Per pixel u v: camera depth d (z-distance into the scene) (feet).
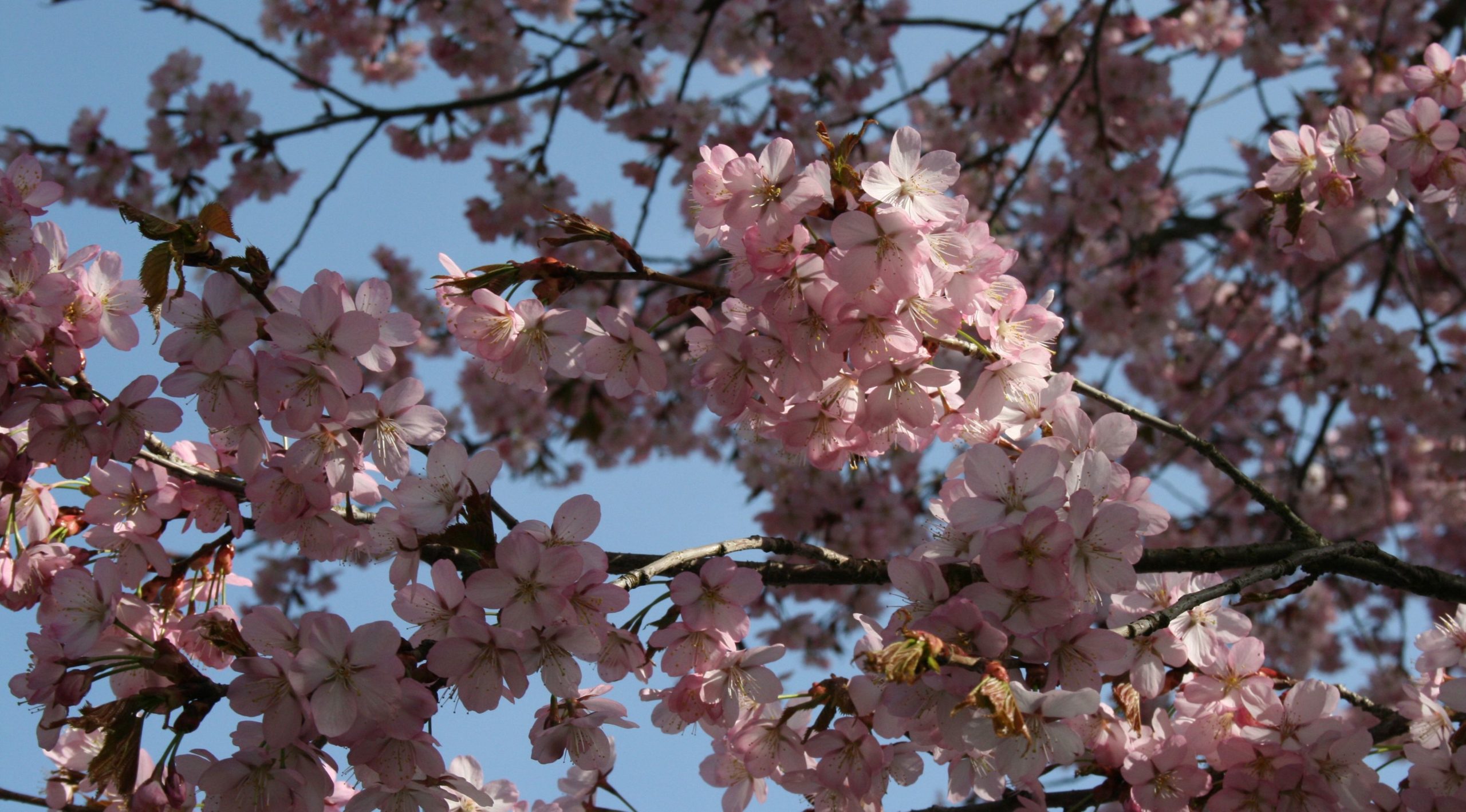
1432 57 6.01
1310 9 10.26
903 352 5.28
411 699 5.21
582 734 5.42
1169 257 11.89
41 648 5.34
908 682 5.07
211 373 5.36
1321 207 6.07
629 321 5.47
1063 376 5.48
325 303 5.34
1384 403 10.30
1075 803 5.39
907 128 5.31
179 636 5.46
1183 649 5.42
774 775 5.39
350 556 5.47
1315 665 12.35
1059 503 5.25
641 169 10.91
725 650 5.34
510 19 10.77
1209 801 5.35
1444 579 5.69
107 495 5.48
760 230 5.28
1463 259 11.76
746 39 10.57
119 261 5.52
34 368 5.41
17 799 5.46
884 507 10.69
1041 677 5.20
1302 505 12.14
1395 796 5.42
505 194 10.82
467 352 5.48
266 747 5.22
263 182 10.36
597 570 5.25
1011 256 5.32
